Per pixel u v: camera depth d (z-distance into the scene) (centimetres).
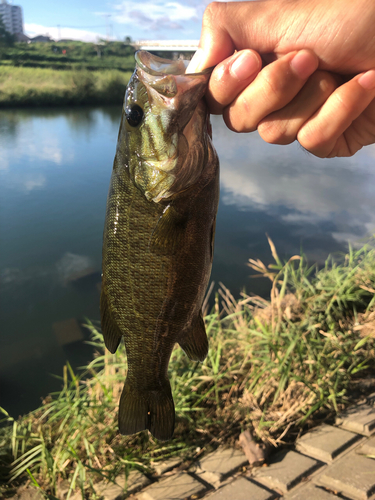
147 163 20
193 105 19
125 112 21
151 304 22
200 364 50
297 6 19
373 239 78
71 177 171
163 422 24
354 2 18
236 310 61
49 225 121
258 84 19
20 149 220
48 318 77
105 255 22
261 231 115
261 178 168
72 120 355
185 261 21
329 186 156
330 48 19
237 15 20
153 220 21
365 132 24
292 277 68
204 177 21
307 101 19
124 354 52
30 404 55
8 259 100
